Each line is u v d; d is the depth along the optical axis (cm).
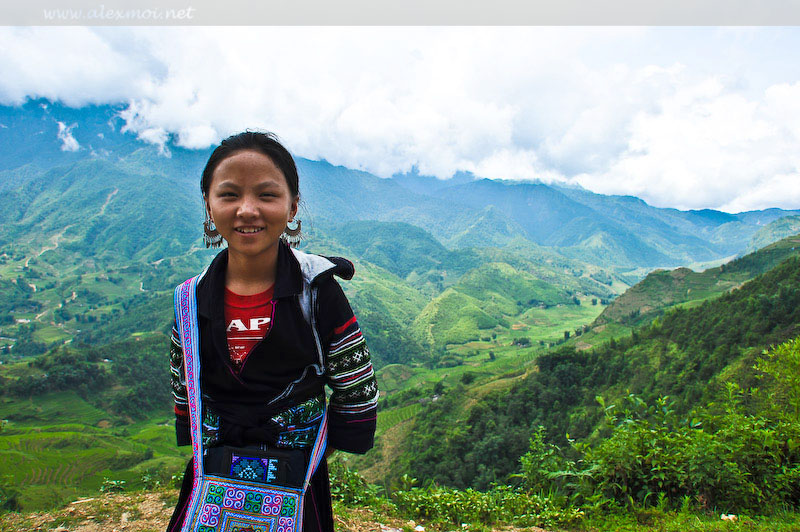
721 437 488
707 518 432
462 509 475
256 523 120
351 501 506
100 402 11300
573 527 459
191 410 132
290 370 135
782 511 426
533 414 7712
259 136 136
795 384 500
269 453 127
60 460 6366
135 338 15350
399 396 11950
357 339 141
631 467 497
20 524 427
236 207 126
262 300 134
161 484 550
